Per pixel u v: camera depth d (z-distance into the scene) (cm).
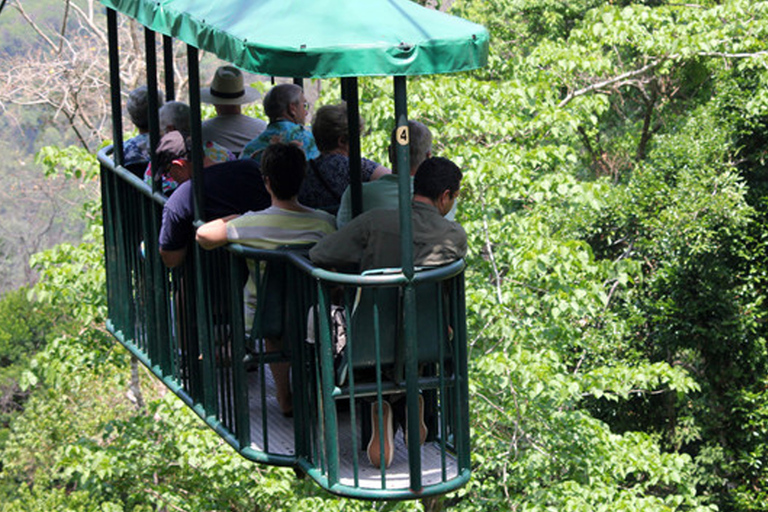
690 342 6706
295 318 1703
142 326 2328
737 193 6488
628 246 6931
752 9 5597
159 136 2239
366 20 1463
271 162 1728
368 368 1658
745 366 6756
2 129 11619
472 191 4325
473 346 4350
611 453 4322
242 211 1917
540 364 3778
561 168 4712
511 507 4244
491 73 5978
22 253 13800
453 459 1786
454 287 1647
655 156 7069
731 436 6869
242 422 1805
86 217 5006
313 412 1708
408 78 4856
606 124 9644
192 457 4081
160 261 2148
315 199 1973
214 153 2125
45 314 11925
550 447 4203
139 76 8406
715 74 7481
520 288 4147
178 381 2138
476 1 9712
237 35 1460
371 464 1734
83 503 5178
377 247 1577
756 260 6650
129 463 4234
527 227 4091
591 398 6794
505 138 4778
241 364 1788
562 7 9419
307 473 1714
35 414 9838
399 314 1603
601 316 5947
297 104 2094
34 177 11431
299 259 1644
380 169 2186
